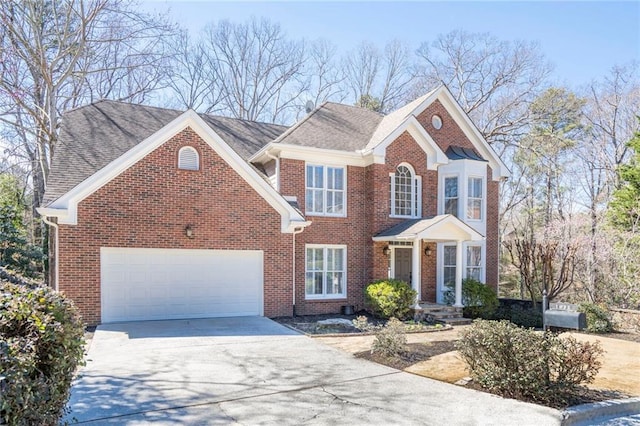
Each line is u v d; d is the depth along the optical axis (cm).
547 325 1059
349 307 1720
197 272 1463
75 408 658
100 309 1316
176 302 1430
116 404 678
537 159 3325
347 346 1109
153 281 1398
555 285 1980
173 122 1417
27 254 1881
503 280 3397
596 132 3008
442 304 1794
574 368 745
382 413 652
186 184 1440
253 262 1553
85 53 2364
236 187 1520
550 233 2275
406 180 1889
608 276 1945
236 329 1288
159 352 1001
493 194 2086
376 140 1873
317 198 1775
